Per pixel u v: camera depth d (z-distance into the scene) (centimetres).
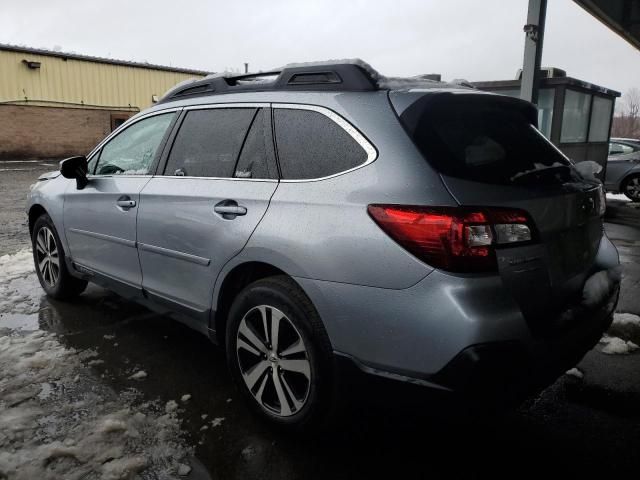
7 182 1335
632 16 1145
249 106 267
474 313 173
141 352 329
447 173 189
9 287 464
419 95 208
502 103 236
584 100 999
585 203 228
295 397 231
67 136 2384
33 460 216
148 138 334
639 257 600
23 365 306
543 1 723
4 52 2138
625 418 257
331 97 229
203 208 265
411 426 249
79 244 379
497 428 248
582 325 209
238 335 250
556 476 213
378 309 192
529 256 191
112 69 2508
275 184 238
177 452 226
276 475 213
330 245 205
